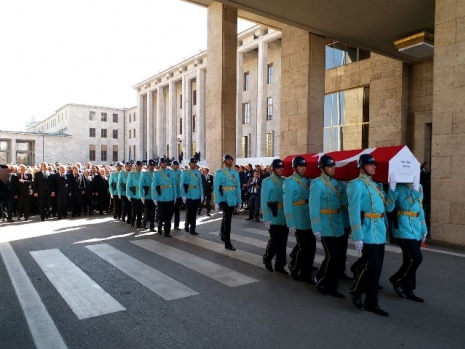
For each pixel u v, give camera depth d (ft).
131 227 37.19
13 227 37.01
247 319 14.37
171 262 22.85
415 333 13.16
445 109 29.32
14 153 193.16
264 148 118.21
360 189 15.31
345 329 13.48
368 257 15.28
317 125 48.08
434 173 29.94
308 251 19.31
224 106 52.90
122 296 16.87
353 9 39.42
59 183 44.14
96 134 229.25
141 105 215.31
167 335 12.97
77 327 13.65
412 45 45.03
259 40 118.73
